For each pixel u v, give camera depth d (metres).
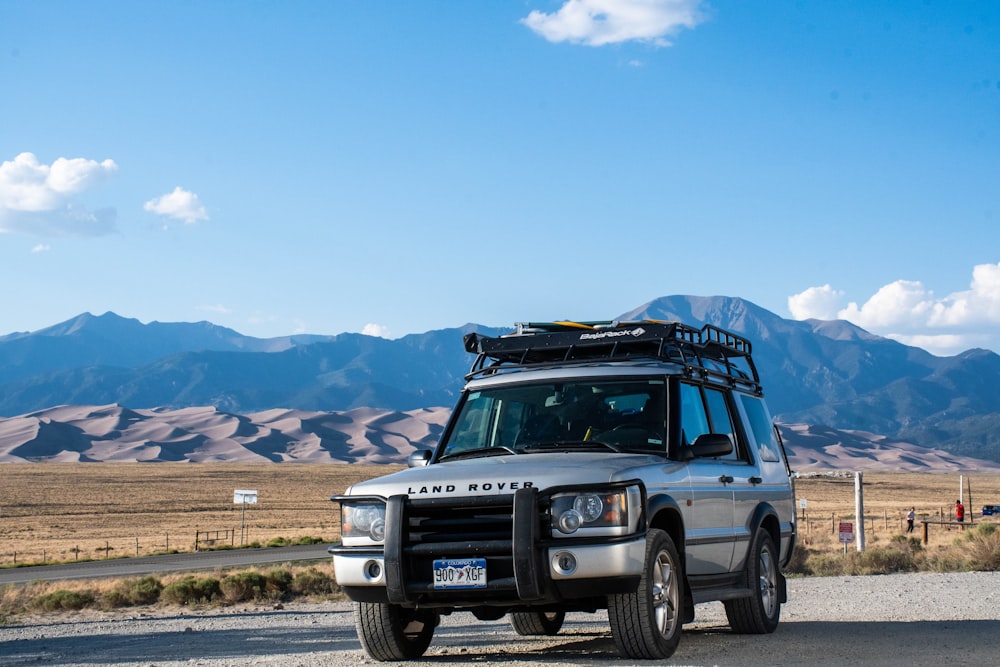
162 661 10.63
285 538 69.56
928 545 38.31
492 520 7.83
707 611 15.15
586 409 9.30
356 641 12.78
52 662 11.15
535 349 9.95
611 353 9.74
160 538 79.62
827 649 9.19
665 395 9.27
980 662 8.29
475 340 10.20
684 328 9.88
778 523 11.20
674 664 7.98
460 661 8.73
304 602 23.38
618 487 7.80
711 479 9.47
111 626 17.44
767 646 9.44
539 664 8.23
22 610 23.42
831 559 29.86
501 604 7.97
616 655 8.69
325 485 198.88
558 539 7.72
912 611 13.84
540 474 7.91
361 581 8.19
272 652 11.52
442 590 7.86
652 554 8.10
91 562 50.25
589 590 7.73
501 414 9.51
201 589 24.23
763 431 11.57
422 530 8.03
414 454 9.50
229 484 196.38
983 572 23.12
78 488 176.62
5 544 76.06
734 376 11.16
